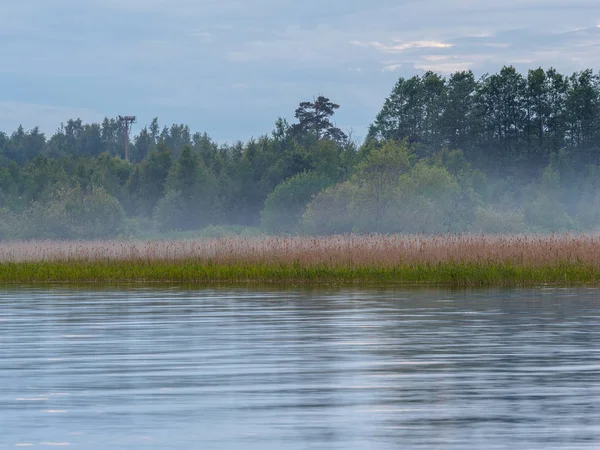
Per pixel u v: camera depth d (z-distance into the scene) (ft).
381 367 72.64
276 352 80.74
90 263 197.16
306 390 63.36
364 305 124.06
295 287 160.97
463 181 408.46
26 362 75.72
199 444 48.80
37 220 358.64
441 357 77.41
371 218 328.49
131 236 365.20
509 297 135.74
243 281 179.11
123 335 92.94
